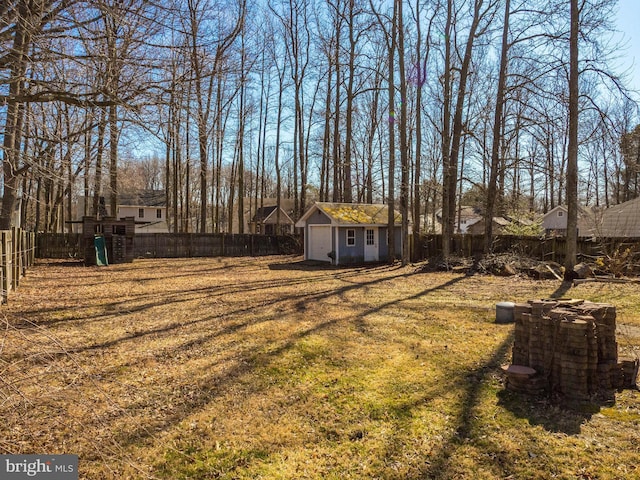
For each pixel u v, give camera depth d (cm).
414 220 2517
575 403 398
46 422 341
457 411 396
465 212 4856
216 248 2439
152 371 503
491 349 579
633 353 534
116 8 398
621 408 389
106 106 434
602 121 1183
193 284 1245
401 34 1691
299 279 1380
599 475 294
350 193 2220
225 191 5106
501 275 1416
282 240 2642
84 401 319
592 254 1477
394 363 530
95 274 1465
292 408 409
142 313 817
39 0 386
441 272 1549
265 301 957
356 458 326
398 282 1298
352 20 2070
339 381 474
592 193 3128
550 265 1408
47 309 822
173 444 344
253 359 546
